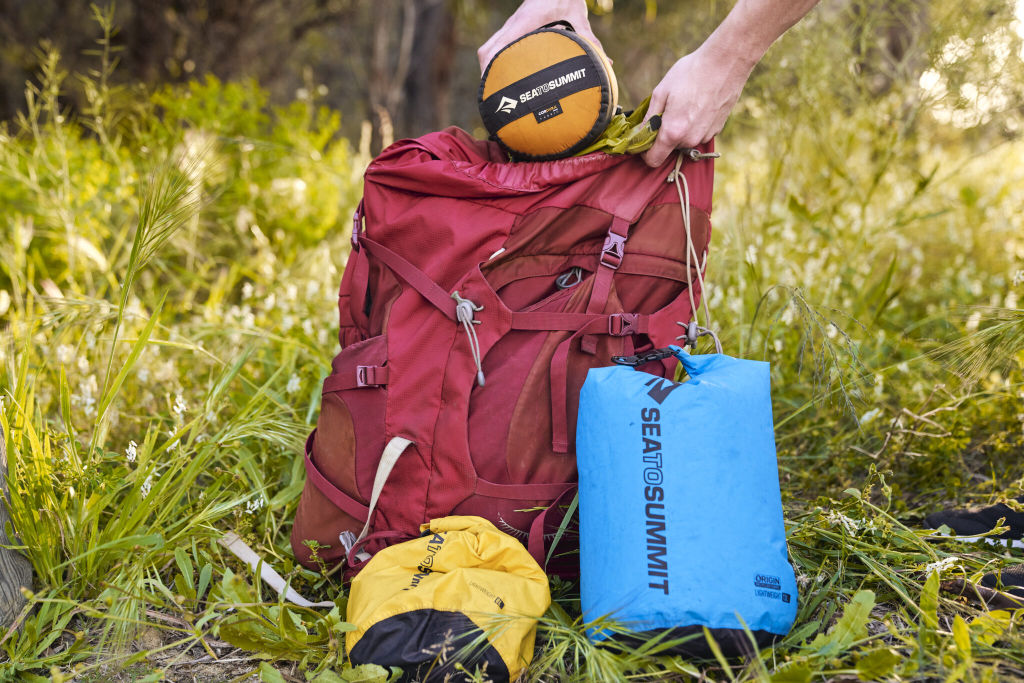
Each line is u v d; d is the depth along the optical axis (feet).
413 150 6.72
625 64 30.78
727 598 5.15
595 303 6.43
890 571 6.16
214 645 6.20
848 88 13.15
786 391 9.67
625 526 5.44
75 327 10.19
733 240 11.51
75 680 5.65
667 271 6.66
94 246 12.48
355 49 35.01
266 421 8.02
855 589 6.36
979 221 15.23
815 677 5.22
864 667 4.95
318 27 30.32
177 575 6.43
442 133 7.11
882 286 11.33
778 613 5.28
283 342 10.10
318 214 15.65
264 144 14.67
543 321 6.40
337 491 6.64
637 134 6.39
